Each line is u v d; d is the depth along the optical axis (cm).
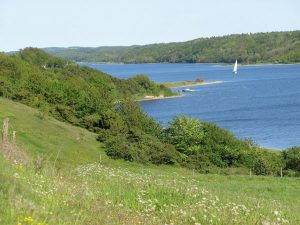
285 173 6131
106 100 9788
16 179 1395
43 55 18138
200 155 6612
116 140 6269
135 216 1345
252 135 10900
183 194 1812
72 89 8906
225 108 16638
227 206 1641
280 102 18025
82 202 1395
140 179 2286
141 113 8150
